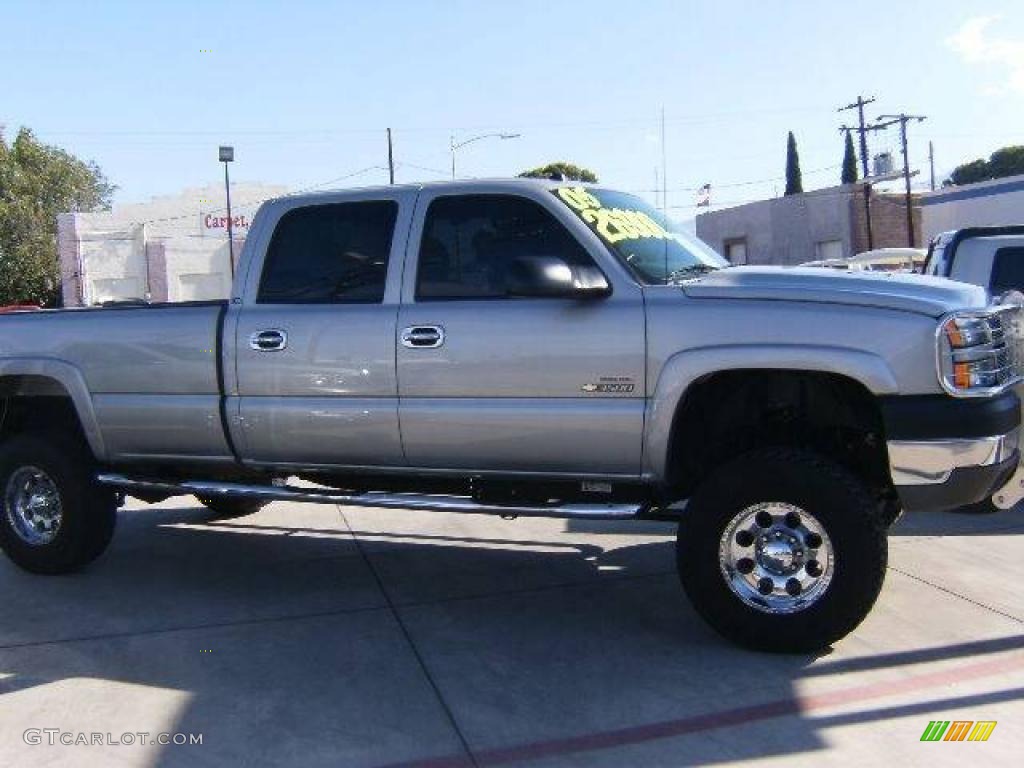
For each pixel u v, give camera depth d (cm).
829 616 466
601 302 496
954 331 448
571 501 530
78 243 4716
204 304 589
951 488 453
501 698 448
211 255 4881
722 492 480
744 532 484
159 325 592
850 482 463
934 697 437
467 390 518
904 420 451
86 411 616
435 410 524
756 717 422
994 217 3294
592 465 505
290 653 509
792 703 434
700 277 504
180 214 4866
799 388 500
